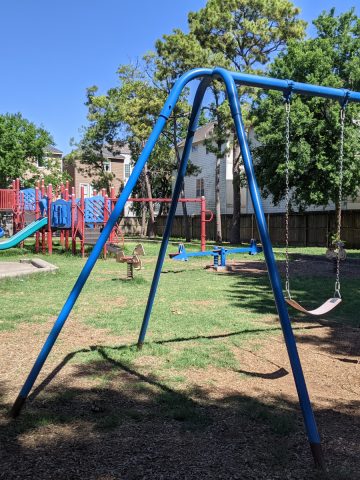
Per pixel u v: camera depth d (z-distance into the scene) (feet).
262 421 10.85
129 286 32.12
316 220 85.56
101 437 9.87
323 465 8.74
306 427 9.14
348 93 15.57
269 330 19.72
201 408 11.48
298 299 27.81
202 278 38.04
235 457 9.11
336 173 67.00
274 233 95.14
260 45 91.81
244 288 32.01
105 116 132.57
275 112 68.80
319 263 52.54
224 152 92.73
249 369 14.66
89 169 145.59
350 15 71.72
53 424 10.51
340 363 15.57
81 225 57.31
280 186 75.00
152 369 14.39
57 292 28.81
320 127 66.74
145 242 95.09
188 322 20.88
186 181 136.05
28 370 14.20
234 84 12.54
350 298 28.40
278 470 8.67
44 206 63.36
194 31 92.68
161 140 122.62
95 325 20.10
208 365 14.90
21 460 8.88
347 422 10.94
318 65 69.67
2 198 76.64
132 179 13.01
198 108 15.58
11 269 41.70
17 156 124.67
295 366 9.70
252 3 88.69
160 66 91.91
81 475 8.37
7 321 20.58
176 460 8.95
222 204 118.83
